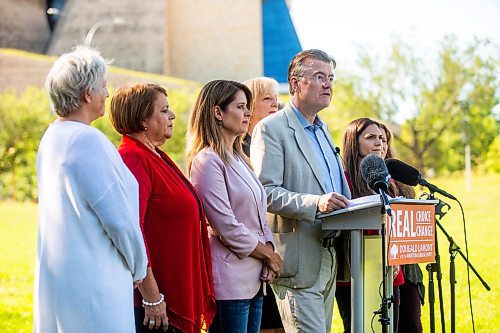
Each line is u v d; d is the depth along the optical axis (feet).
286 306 19.79
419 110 119.55
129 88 17.44
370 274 18.48
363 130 22.50
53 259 14.17
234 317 18.21
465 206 69.77
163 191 16.71
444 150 119.03
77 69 14.71
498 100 119.55
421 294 23.12
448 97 119.34
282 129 19.89
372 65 120.06
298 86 20.16
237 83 19.02
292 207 18.66
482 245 49.34
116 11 157.69
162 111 17.37
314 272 19.49
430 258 18.29
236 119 18.66
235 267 18.29
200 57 161.38
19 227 72.23
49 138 14.62
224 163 18.54
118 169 14.52
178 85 111.96
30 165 102.22
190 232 16.87
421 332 22.97
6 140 103.04
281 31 161.79
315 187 19.84
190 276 16.76
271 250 18.63
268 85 23.72
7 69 113.19
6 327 32.09
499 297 35.63
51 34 171.94
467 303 34.68
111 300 14.23
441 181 103.60
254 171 19.77
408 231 17.51
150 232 16.65
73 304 14.01
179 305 16.61
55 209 14.24
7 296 39.55
